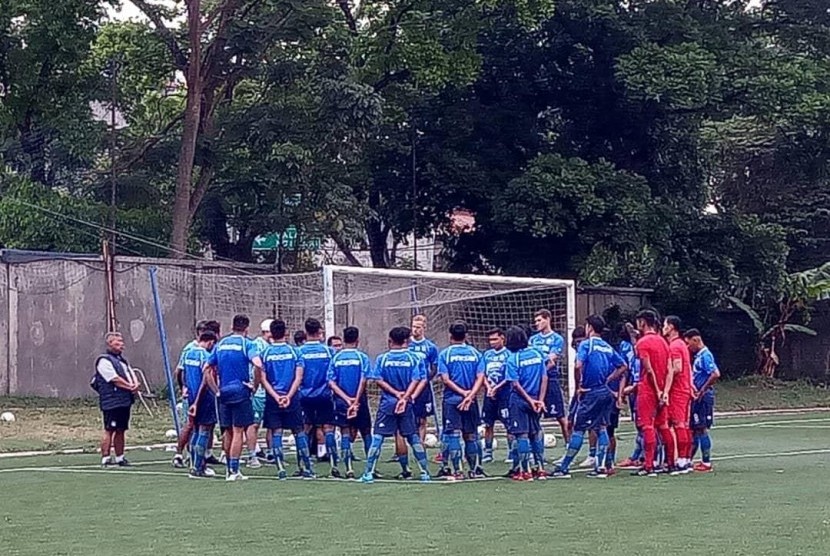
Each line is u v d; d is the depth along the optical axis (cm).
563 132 3741
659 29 3438
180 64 3198
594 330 1589
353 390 1566
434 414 2073
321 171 3209
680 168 3775
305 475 1577
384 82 3406
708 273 3712
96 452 1941
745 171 4141
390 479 1544
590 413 1573
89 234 3042
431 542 994
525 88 3612
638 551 939
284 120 3127
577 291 3506
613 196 3331
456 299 2655
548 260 3494
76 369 2723
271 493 1370
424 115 3556
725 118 3756
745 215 3934
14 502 1288
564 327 2845
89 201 3159
